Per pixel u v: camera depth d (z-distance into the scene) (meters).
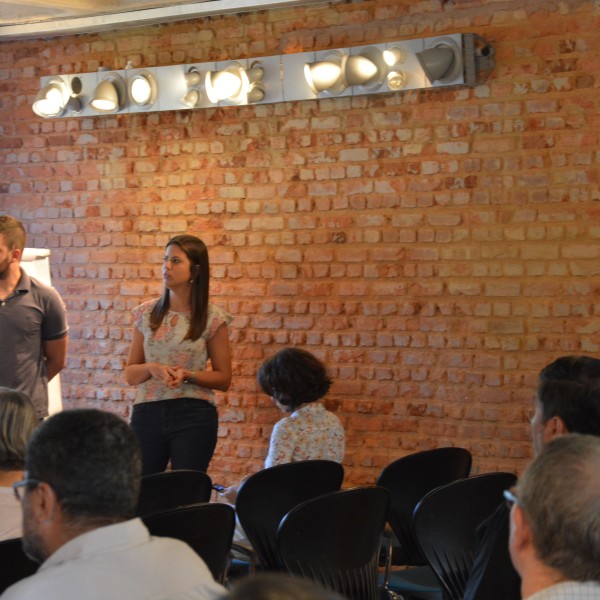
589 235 4.91
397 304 5.33
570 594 1.54
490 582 2.26
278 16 5.50
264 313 5.66
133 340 4.93
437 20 5.12
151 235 5.93
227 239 5.72
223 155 5.70
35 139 6.21
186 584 1.88
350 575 3.21
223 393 5.79
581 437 1.65
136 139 5.92
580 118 4.89
